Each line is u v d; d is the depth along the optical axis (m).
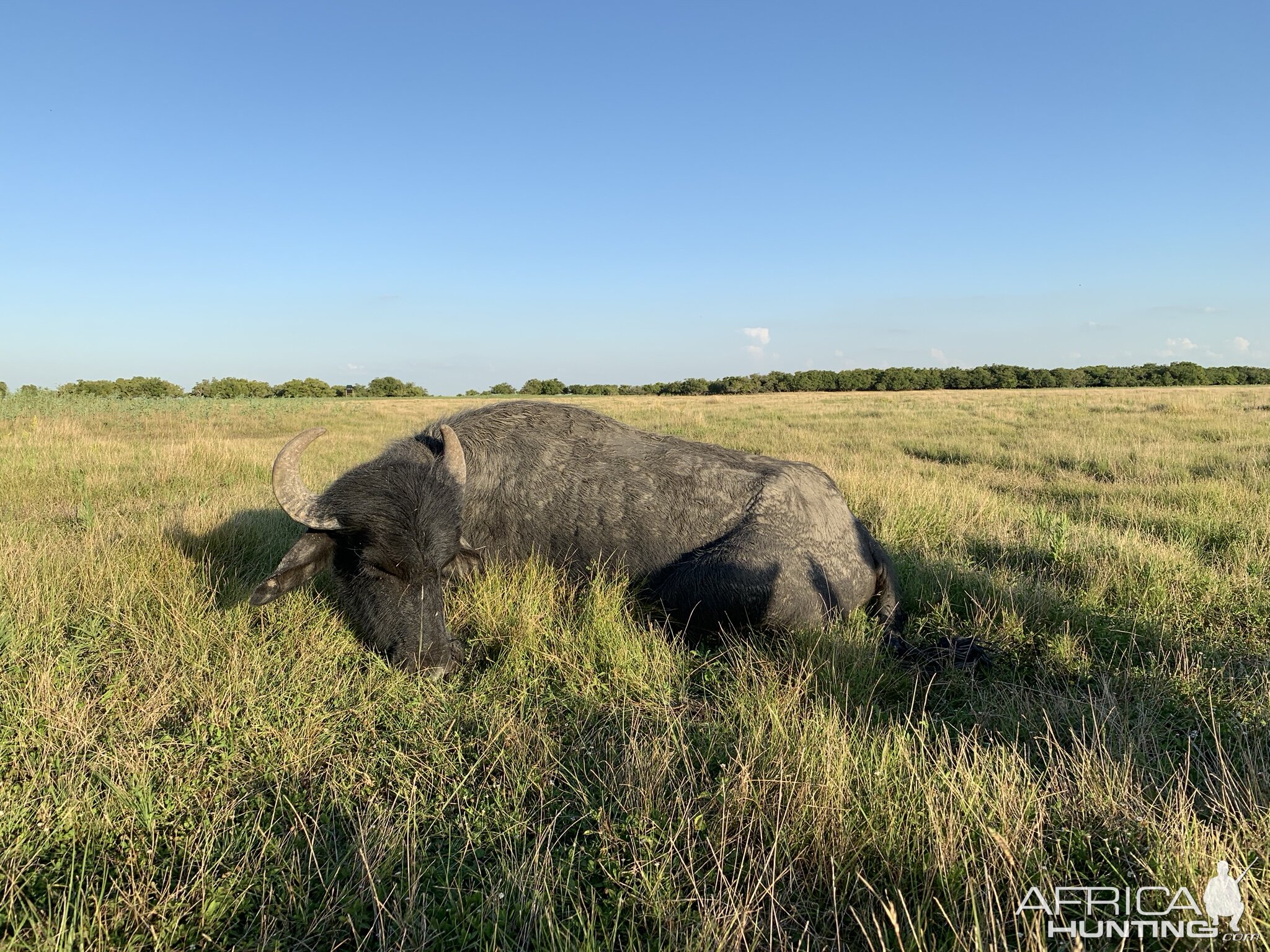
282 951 2.34
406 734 3.65
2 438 15.69
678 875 2.64
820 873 2.64
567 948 2.27
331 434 21.42
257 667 4.10
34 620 4.48
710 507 5.38
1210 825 2.82
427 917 2.47
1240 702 3.91
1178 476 11.92
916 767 3.17
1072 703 3.94
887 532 7.45
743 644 4.80
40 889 2.54
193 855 2.68
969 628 5.27
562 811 3.07
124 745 3.35
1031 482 12.27
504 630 4.88
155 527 6.75
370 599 4.40
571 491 5.61
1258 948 2.22
